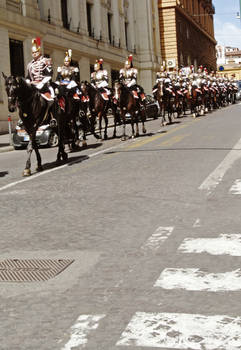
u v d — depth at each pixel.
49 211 7.66
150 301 4.14
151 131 22.20
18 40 31.42
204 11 93.50
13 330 3.76
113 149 15.95
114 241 5.90
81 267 5.07
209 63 97.31
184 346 3.38
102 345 3.46
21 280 4.79
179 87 31.00
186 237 5.87
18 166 13.85
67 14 40.31
